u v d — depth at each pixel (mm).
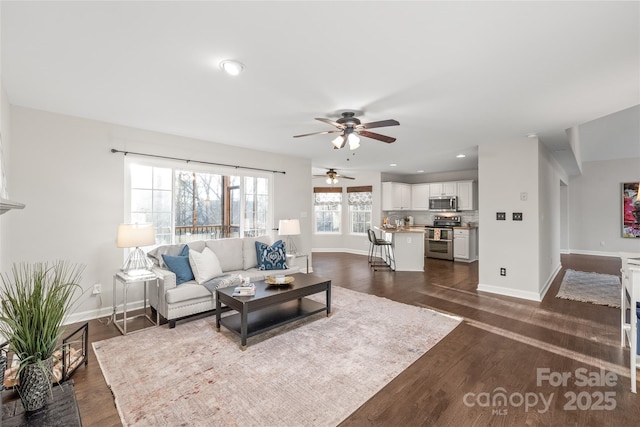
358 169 7910
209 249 3953
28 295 1719
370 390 2178
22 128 3139
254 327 2994
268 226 5516
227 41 1918
